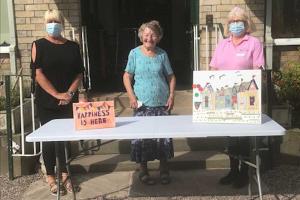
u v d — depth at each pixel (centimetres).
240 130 399
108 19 1014
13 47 738
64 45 503
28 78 728
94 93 791
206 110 427
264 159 575
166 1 1018
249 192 493
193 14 799
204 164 577
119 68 949
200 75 427
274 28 754
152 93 508
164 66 517
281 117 624
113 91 808
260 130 398
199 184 537
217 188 526
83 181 555
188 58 865
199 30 729
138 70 510
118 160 589
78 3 736
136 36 953
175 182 545
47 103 504
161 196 510
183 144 608
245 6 722
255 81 416
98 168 579
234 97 421
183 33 991
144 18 1047
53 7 734
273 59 740
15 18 737
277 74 685
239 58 475
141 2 1053
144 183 539
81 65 516
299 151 596
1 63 755
